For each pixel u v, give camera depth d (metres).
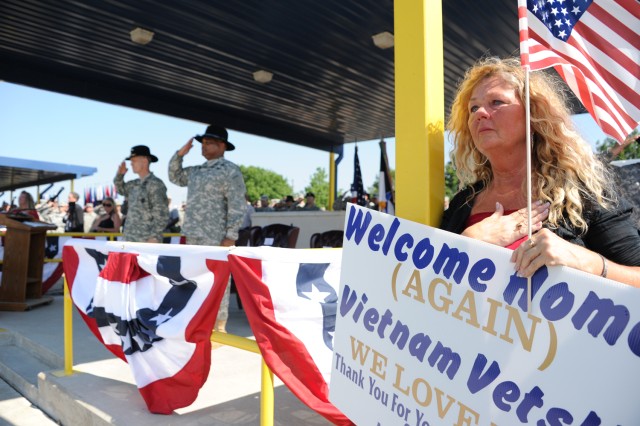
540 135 1.50
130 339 2.70
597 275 1.17
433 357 1.41
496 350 1.29
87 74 6.98
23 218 6.02
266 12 5.19
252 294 2.00
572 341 1.16
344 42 6.05
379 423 1.52
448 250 1.42
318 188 58.50
